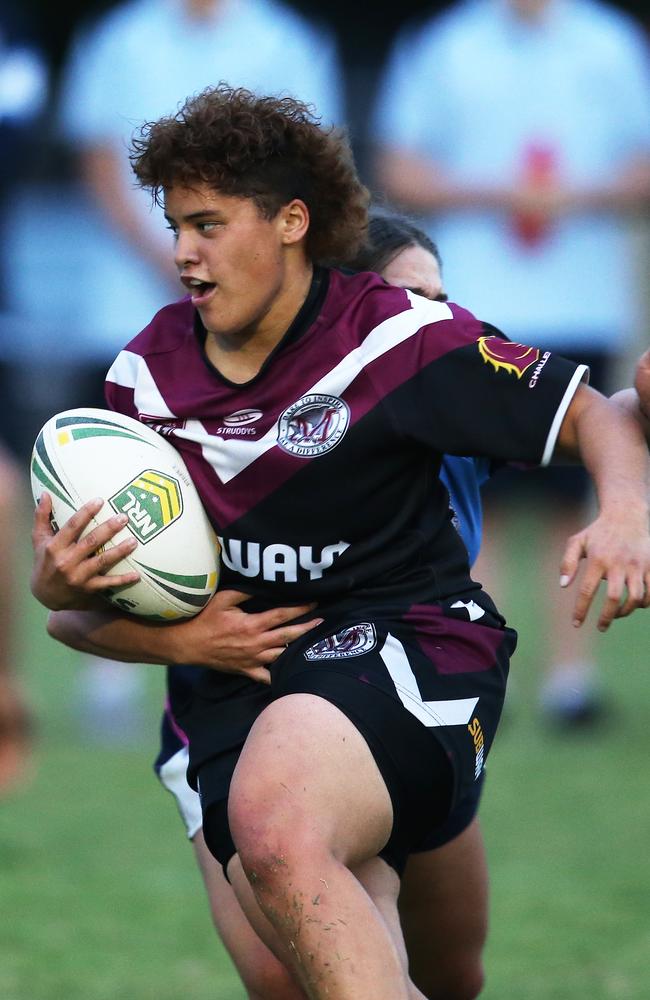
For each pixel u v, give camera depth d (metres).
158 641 11.56
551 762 22.52
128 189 26.34
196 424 11.47
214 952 15.80
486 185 25.66
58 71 42.44
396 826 10.56
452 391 11.01
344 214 11.52
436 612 11.13
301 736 10.17
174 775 12.41
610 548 10.20
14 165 27.06
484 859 12.91
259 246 11.04
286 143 11.14
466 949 13.16
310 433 11.09
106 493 11.20
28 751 23.33
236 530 11.37
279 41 26.17
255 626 11.33
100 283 27.83
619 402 11.12
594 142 25.58
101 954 15.64
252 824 9.88
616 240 25.94
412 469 11.27
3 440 28.28
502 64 25.44
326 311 11.34
